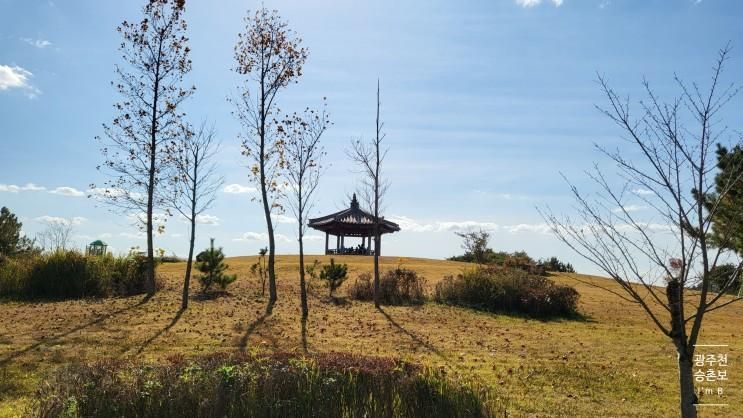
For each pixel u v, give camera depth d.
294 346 13.61
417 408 7.27
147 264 24.45
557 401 9.54
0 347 12.70
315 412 7.01
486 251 37.50
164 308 19.50
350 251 53.50
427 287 26.81
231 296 23.16
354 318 18.80
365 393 7.26
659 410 9.23
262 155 22.27
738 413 9.25
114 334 14.59
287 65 22.42
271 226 22.42
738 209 5.44
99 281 23.09
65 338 13.89
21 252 32.56
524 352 14.05
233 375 7.17
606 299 27.22
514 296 22.92
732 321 21.80
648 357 13.80
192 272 31.83
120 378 7.22
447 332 16.77
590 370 12.12
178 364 7.76
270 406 6.93
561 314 22.34
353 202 52.34
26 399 8.80
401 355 13.03
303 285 19.23
